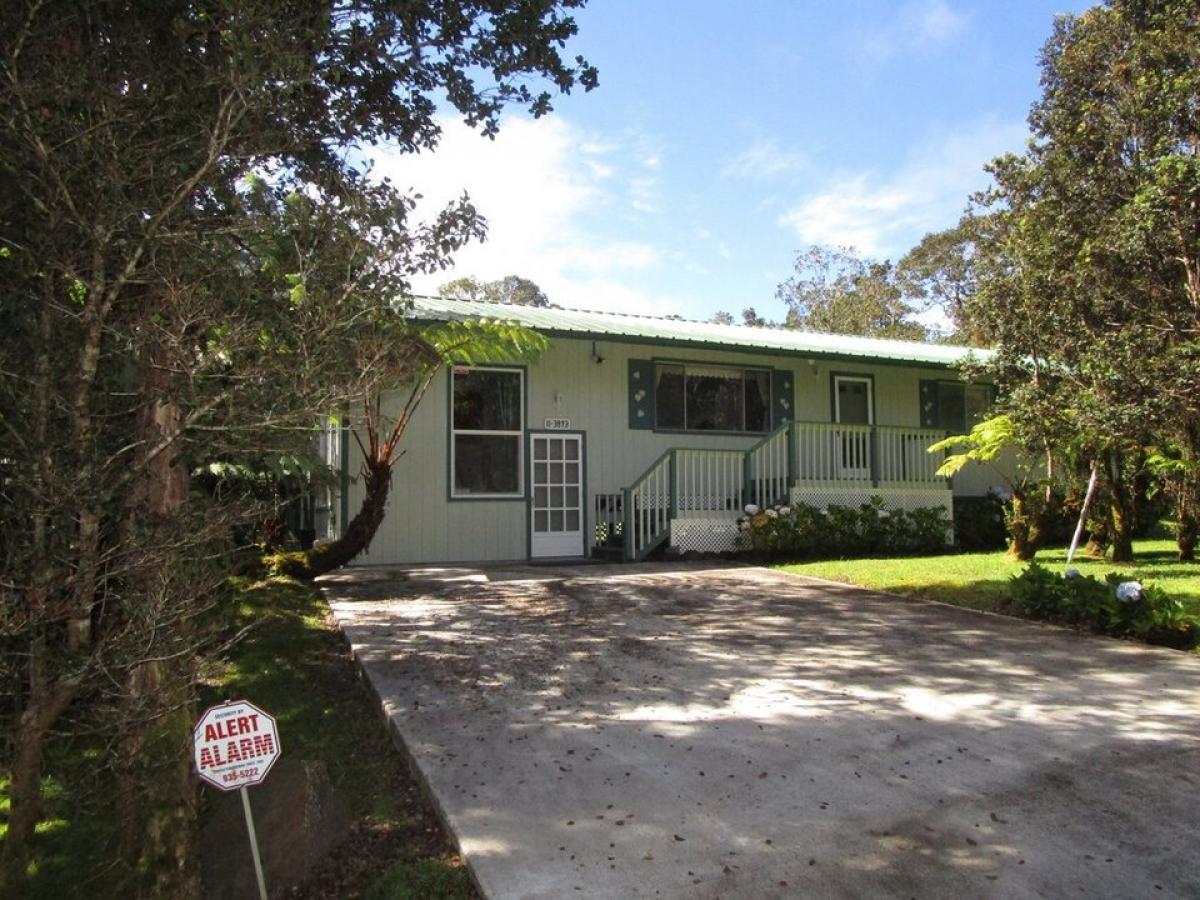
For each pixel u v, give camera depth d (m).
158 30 3.33
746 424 16.17
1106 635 7.98
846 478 15.41
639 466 14.98
